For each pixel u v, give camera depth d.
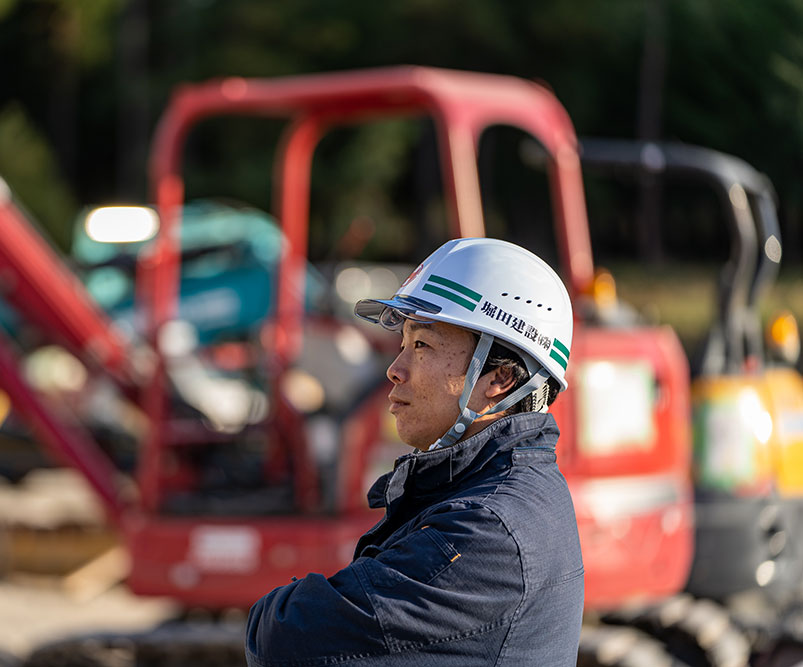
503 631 3.12
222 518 8.43
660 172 9.60
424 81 8.17
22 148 36.47
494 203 34.25
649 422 8.65
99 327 9.61
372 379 8.65
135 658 8.18
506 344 3.42
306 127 10.22
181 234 12.75
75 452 9.45
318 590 3.16
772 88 13.27
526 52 36.06
